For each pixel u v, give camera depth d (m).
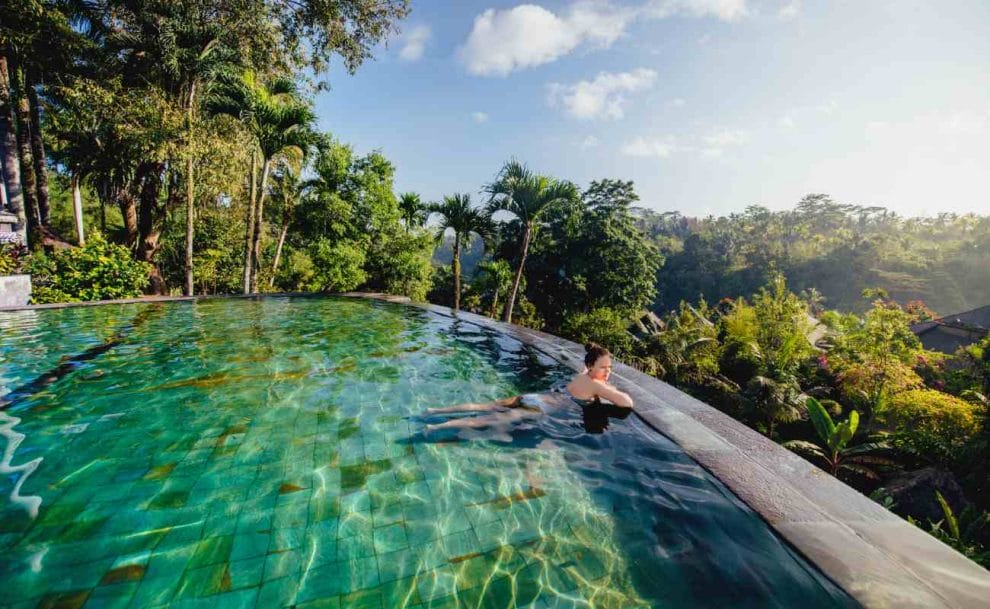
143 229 15.02
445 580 1.91
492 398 4.37
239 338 6.63
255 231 14.73
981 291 60.22
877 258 69.12
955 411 9.89
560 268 27.55
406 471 2.88
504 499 2.55
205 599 1.77
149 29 12.01
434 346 6.50
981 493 8.63
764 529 2.09
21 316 7.45
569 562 2.01
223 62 11.96
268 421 3.66
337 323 8.16
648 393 4.19
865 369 12.95
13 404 3.83
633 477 2.74
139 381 4.54
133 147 11.84
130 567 1.94
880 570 1.73
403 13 14.82
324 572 1.95
